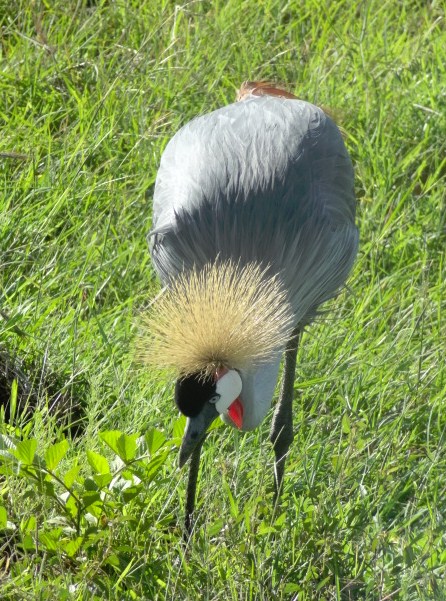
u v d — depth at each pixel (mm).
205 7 11820
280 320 6492
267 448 7461
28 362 7754
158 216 7754
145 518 6312
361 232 9414
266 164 7441
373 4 12125
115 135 9953
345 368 8055
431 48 11625
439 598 5926
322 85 10789
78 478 6363
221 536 6379
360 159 10117
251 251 7191
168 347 6105
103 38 11281
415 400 7844
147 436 6176
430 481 7227
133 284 8672
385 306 8703
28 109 10219
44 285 8219
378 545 6383
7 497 6562
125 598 6020
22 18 11195
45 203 9117
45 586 5789
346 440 7355
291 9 12086
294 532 6309
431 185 9812
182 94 10508
